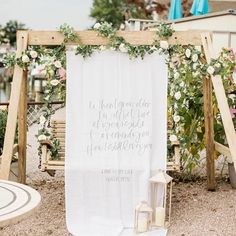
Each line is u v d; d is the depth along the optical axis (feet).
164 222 15.19
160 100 15.61
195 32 15.99
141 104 15.55
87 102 15.53
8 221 7.77
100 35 15.56
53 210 16.89
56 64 16.01
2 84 77.05
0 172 15.67
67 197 15.33
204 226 15.48
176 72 17.71
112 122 15.52
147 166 15.35
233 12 35.88
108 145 15.44
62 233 14.76
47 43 15.85
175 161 16.81
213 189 19.71
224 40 36.06
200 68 16.19
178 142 17.20
